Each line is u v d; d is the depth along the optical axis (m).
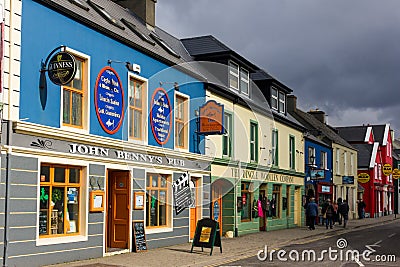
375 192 50.09
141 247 14.66
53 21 12.02
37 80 11.45
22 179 10.84
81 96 13.04
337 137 40.62
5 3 10.70
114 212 14.66
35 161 11.20
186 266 12.12
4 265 10.31
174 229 16.72
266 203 24.70
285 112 29.08
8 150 10.52
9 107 10.66
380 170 53.03
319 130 35.31
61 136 11.93
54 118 11.91
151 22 20.41
